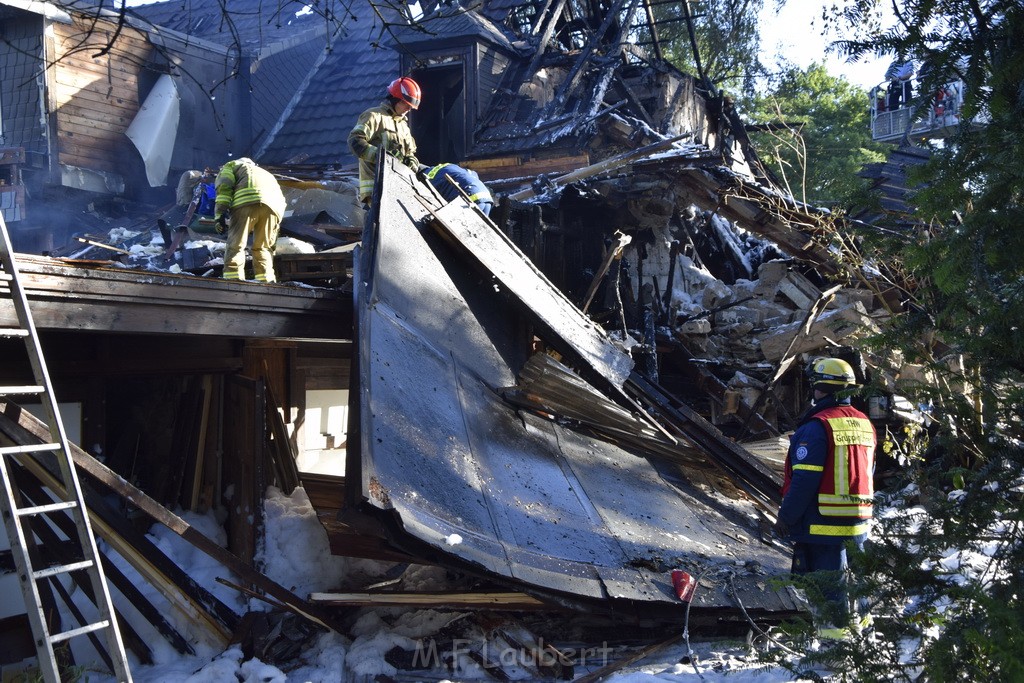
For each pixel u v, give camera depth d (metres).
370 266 5.61
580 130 15.09
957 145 3.10
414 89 7.77
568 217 12.22
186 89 18.31
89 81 16.95
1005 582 2.95
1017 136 2.90
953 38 3.04
